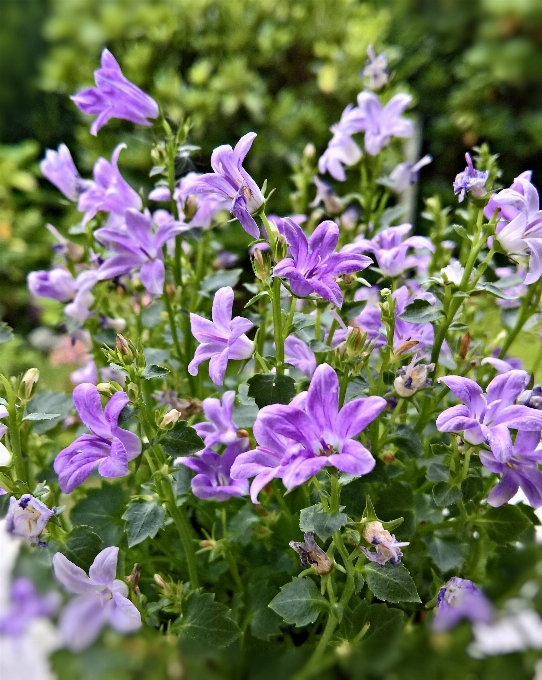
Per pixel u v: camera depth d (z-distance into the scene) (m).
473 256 0.25
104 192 0.30
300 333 0.26
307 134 0.62
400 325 0.27
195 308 0.32
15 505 0.23
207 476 0.26
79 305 0.30
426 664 0.17
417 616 0.26
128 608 0.21
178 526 0.25
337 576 0.26
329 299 0.23
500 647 0.17
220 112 0.61
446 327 0.26
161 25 0.65
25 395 0.24
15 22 0.56
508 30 0.49
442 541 0.26
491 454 0.24
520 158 0.57
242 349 0.24
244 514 0.28
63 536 0.24
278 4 0.68
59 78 0.59
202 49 0.67
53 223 0.74
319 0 0.67
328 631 0.22
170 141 0.29
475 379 0.31
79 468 0.23
